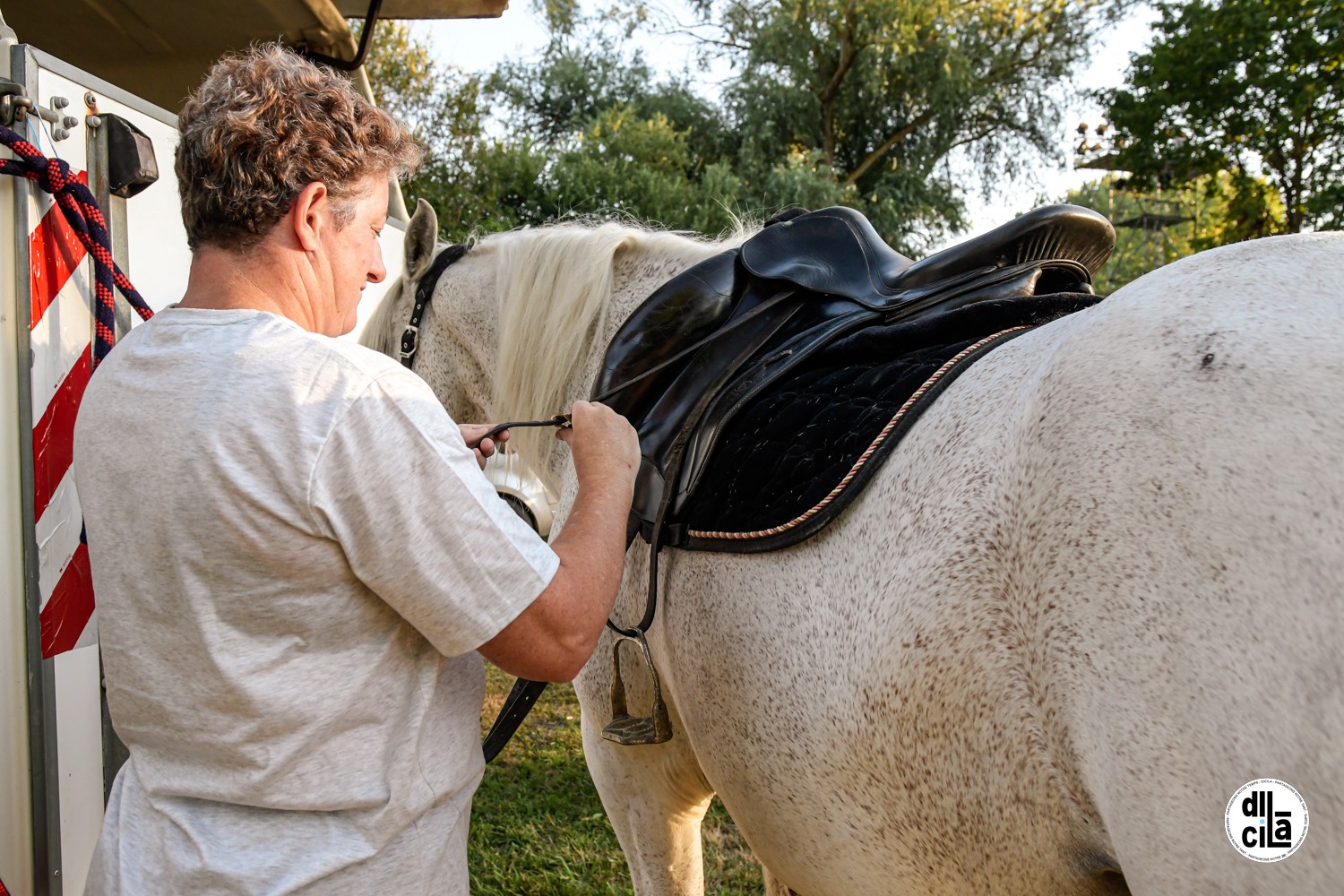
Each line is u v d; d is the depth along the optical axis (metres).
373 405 0.88
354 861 0.90
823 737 1.02
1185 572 0.69
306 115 0.96
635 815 1.56
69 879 1.41
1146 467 0.73
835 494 1.03
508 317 1.73
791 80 13.98
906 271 1.41
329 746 0.90
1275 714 0.62
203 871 0.88
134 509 0.89
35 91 1.36
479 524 0.88
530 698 1.45
